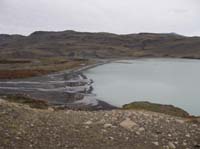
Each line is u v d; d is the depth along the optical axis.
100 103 45.81
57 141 11.09
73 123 13.27
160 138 12.30
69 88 65.31
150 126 13.59
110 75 103.25
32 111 14.59
